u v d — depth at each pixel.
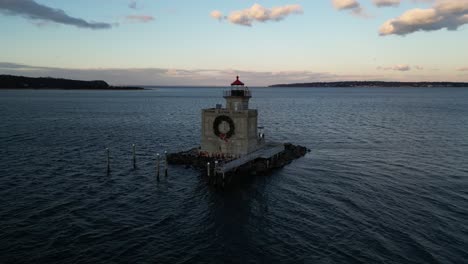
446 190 36.62
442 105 169.25
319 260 23.34
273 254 24.27
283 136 74.38
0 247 24.27
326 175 43.22
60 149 56.81
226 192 36.94
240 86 47.72
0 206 31.48
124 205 32.81
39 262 22.55
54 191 36.03
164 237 26.61
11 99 190.00
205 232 27.62
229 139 46.69
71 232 26.83
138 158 51.62
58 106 148.50
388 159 52.03
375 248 24.69
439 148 60.53
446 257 23.34
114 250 24.38
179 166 46.09
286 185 39.34
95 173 43.09
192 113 125.75
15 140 63.88
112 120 101.00
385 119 107.94
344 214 30.72
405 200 33.81
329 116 117.06
